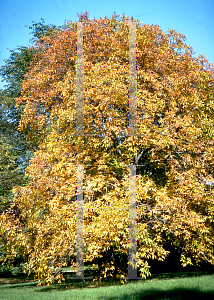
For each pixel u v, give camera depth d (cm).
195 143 1188
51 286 1338
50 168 1130
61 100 1385
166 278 1335
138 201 1010
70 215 990
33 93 1465
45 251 1028
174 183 1173
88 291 1042
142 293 902
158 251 1030
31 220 1126
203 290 889
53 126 1293
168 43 1542
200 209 1192
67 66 1450
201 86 1332
